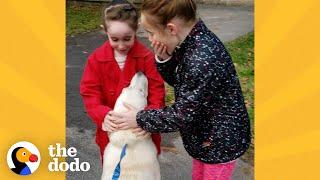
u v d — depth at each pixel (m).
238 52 2.92
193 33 1.23
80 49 2.97
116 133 1.32
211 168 1.30
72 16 3.82
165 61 1.29
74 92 2.27
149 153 1.34
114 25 1.30
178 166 1.74
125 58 1.37
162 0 1.21
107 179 1.34
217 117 1.27
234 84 1.27
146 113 1.26
